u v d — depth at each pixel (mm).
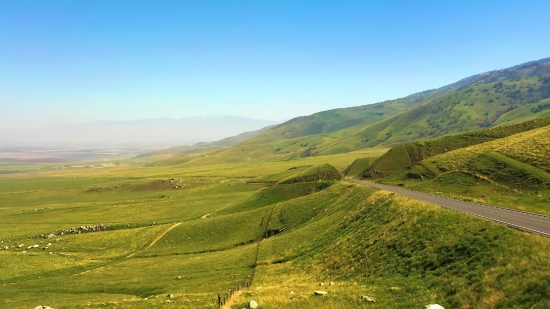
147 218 131625
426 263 34250
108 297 50688
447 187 78125
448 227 39000
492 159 81875
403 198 58125
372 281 35938
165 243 93250
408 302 27703
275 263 59219
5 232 121875
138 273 67750
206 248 84750
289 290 37406
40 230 122125
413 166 109250
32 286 62688
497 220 39469
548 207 50594
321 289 35844
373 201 65250
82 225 126188
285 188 123625
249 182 182000
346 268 43812
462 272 29469
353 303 29609
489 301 24172
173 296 42125
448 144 132875
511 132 123812
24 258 85688
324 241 60500
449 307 25516
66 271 76000
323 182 120438
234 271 59500
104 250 93438
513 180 67938
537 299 22203
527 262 26266
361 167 173375
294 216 90875
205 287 51375
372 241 47688
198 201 154375
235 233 90875
